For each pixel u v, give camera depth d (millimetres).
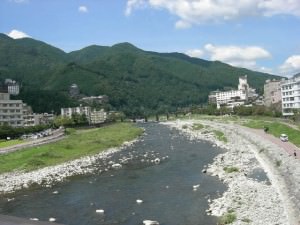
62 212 45344
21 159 85125
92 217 42719
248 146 98688
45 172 73688
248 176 61438
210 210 42656
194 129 171875
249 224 36312
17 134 146125
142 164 80562
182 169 72000
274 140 98500
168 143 120938
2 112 164750
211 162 78812
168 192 53469
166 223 39219
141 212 43875
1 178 69438
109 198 51625
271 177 58781
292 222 36625
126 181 63156
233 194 48688
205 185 56750
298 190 46125
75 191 57031
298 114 146125
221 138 125188
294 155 69625
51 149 97938
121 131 166250
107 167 78438
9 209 47719
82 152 99688
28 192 57500
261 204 43156
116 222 40438
